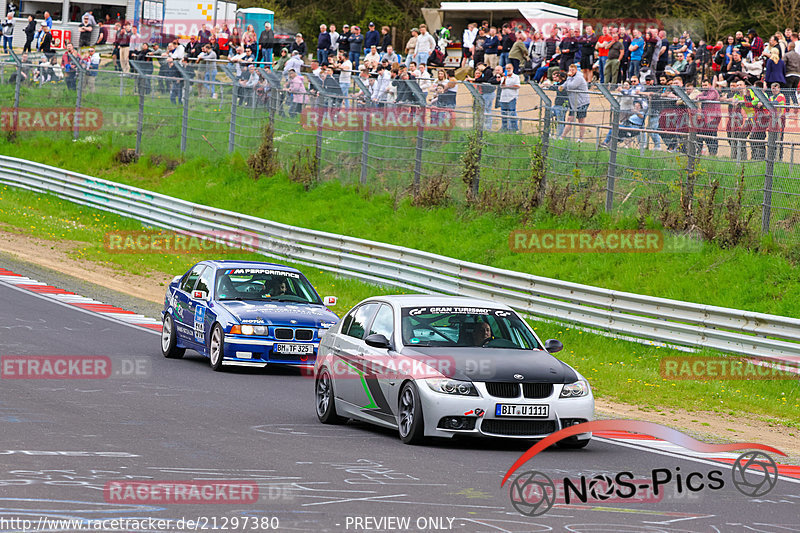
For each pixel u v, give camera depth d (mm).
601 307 69750
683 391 55375
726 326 61500
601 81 102625
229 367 58812
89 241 109000
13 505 24953
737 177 78062
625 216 84500
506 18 133875
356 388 40625
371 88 109438
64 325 67625
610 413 48844
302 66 122188
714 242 78062
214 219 106125
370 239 99188
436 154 103625
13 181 134625
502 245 89688
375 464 32875
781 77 90000
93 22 183125
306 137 119562
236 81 127000
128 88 142375
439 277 81312
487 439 39125
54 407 40906
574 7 191750
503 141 96438
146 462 31250
